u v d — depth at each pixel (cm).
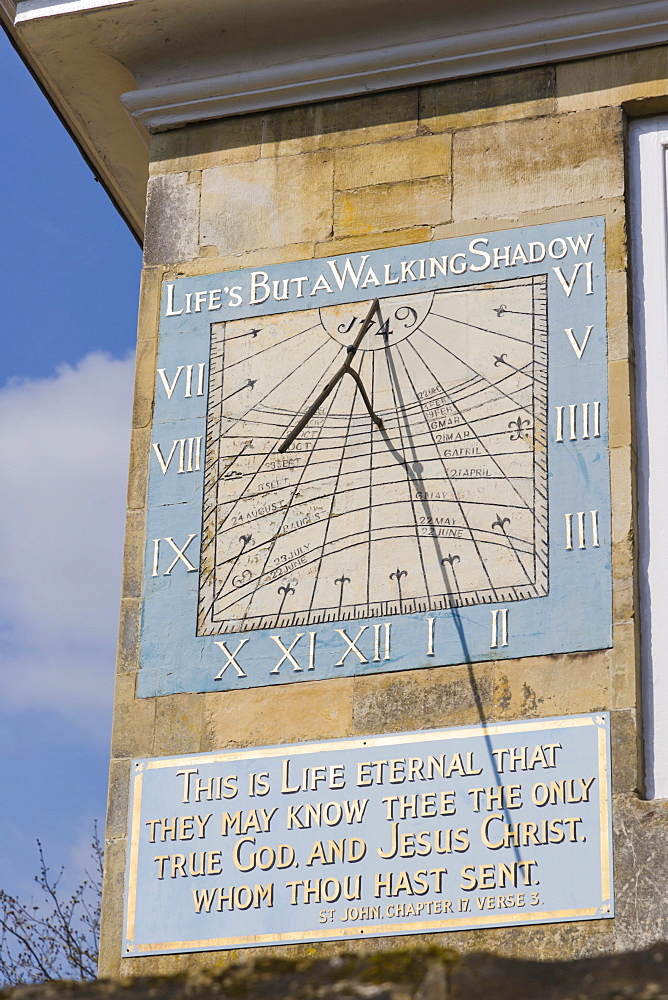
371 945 1003
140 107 1270
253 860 1040
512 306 1142
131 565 1135
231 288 1201
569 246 1149
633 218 1156
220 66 1270
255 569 1113
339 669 1073
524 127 1191
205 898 1038
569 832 1002
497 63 1214
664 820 991
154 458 1162
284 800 1050
